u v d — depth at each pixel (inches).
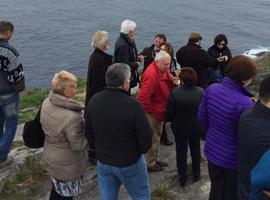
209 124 218.2
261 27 4899.1
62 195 241.8
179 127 278.2
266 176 141.3
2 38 271.7
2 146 298.5
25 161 311.9
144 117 209.5
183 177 284.4
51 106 232.1
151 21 5128.0
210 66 362.9
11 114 289.4
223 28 4810.5
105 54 302.2
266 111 161.5
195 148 285.7
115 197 228.7
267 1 6781.5
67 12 5654.5
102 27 4832.7
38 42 3870.6
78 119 228.8
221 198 217.3
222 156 210.5
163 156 328.2
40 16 5305.1
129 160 213.5
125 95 211.0
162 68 289.4
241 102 199.8
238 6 6323.8
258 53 1895.9
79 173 240.5
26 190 284.4
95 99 215.3
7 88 280.8
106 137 213.2
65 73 234.1
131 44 337.7
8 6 5831.7
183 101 273.0
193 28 4768.7
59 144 234.2
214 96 209.6
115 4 6358.3
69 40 4003.4
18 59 276.4
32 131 241.6
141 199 225.9
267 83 159.9
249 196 158.6
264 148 157.3
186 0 6830.7
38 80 2723.9
